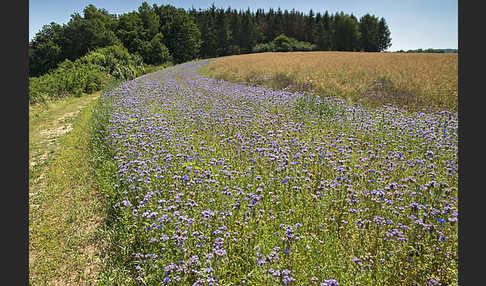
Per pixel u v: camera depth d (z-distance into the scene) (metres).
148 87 17.45
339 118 10.68
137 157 6.89
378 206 5.14
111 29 70.62
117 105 12.50
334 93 16.03
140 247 4.61
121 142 8.14
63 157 9.27
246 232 4.59
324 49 106.56
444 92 14.93
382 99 14.83
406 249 4.21
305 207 5.27
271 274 3.66
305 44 104.81
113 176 6.72
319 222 4.85
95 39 60.59
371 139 8.72
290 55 47.91
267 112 11.62
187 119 10.56
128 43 70.06
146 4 79.38
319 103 11.99
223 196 5.37
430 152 6.83
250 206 4.93
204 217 4.66
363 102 14.60
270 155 6.75
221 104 12.79
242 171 6.55
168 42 82.31
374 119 10.59
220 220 4.83
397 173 6.55
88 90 26.08
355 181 6.04
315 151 7.55
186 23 84.19
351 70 23.73
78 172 8.02
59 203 6.61
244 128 9.64
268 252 4.16
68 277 4.57
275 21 108.75
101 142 9.05
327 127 10.01
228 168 6.46
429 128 9.16
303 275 3.84
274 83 20.42
